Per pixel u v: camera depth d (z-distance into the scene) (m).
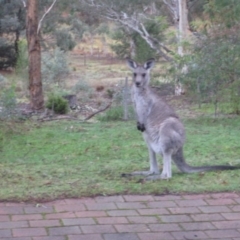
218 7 17.58
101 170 8.91
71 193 7.41
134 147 11.09
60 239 5.93
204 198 7.34
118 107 17.58
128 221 6.49
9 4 43.66
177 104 20.50
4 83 28.05
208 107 17.84
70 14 42.75
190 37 22.27
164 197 7.37
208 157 9.99
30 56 20.05
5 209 6.84
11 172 8.77
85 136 12.68
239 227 6.35
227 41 16.33
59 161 9.81
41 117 17.27
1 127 13.09
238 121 14.98
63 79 31.47
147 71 8.79
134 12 34.38
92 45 59.53
